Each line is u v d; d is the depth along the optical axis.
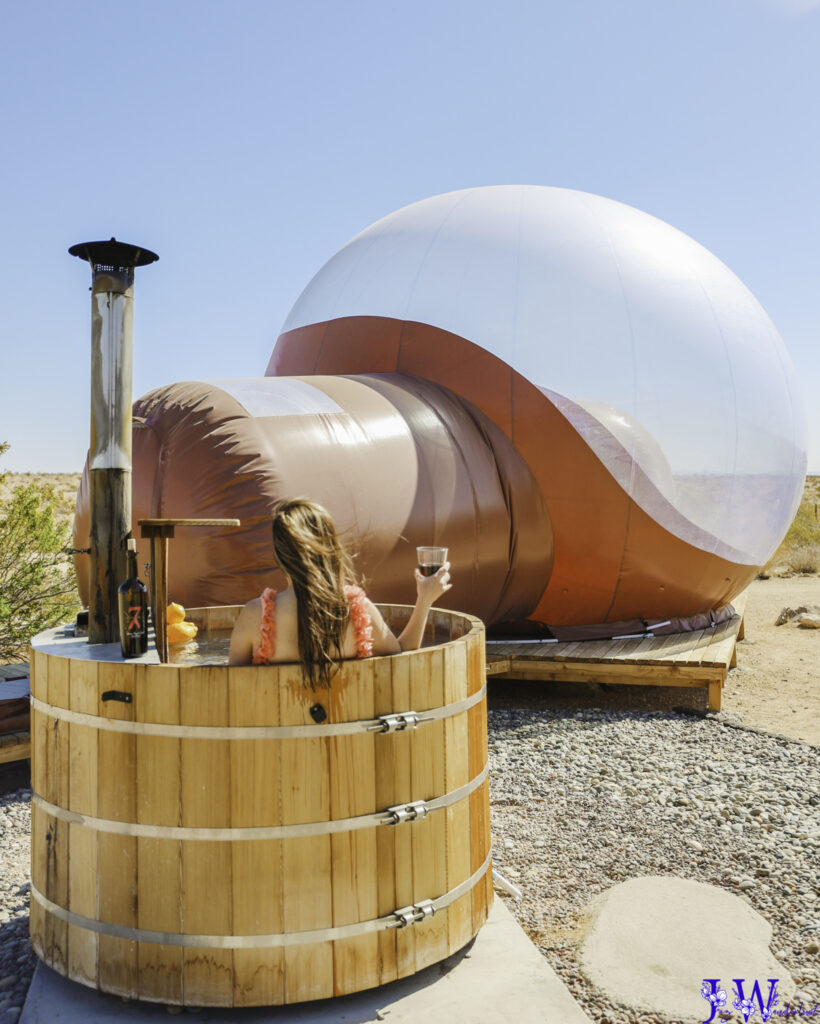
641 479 7.00
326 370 7.91
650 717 6.63
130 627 3.06
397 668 2.76
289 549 2.67
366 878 2.73
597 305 7.13
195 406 5.43
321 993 2.69
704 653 7.01
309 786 2.65
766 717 6.80
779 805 4.77
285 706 2.62
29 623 7.88
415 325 7.32
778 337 8.34
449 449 6.43
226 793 2.62
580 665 6.87
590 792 4.98
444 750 2.89
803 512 20.92
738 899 3.63
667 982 3.04
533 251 7.35
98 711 2.73
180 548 5.14
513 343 7.02
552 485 6.96
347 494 5.48
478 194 8.09
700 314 7.44
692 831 4.41
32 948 3.20
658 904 3.55
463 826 2.98
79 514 6.46
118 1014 2.75
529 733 6.17
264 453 5.20
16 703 4.89
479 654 3.13
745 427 7.44
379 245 8.11
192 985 2.67
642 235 7.73
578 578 7.25
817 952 3.27
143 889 2.69
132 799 2.70
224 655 3.38
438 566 3.02
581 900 3.69
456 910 2.96
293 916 2.66
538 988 2.89
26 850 4.18
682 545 7.29
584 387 6.93
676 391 7.13
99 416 3.43
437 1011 2.76
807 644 9.79
